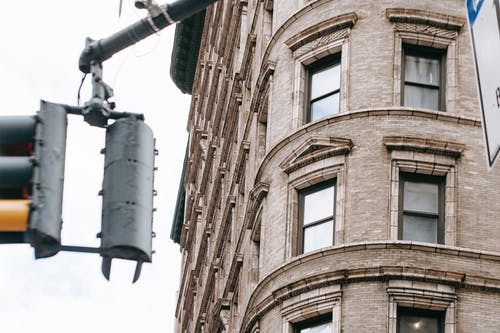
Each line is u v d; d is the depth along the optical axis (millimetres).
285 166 35062
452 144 32938
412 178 33000
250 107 43875
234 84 51094
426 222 32469
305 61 36531
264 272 35094
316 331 32156
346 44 35188
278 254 34344
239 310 42281
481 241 32031
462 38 34875
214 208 59375
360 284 31109
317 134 34312
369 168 32844
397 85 34125
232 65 56031
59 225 9742
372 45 34719
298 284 32281
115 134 10180
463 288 31016
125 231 9805
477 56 11164
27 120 10039
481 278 31078
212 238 59562
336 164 33438
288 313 32625
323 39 35875
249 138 44031
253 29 45656
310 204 34438
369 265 31125
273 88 37875
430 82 34656
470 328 30547
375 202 32375
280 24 38750
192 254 73500
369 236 31906
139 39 10984
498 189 32875
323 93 35906
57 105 10242
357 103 34125
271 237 35094
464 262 31266
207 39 71938
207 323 56719
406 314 30906
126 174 10008
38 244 9672
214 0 10852
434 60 35000
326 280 31562
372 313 30547
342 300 31188
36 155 9852
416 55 35000
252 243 39844
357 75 34500
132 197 9938
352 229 32250
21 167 9797
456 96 34062
